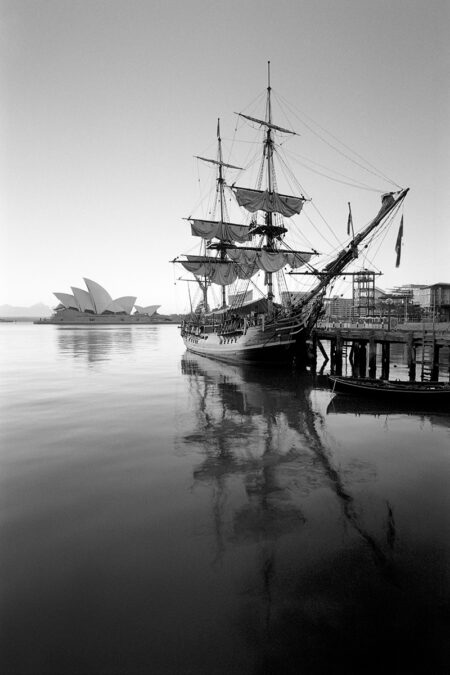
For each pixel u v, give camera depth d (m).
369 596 6.97
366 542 8.75
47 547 8.55
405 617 6.46
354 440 16.44
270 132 46.56
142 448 15.48
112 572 7.64
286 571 7.68
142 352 64.00
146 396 26.55
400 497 11.09
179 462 13.93
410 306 60.25
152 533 9.13
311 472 12.98
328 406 22.92
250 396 26.34
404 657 5.72
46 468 13.34
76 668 5.55
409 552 8.34
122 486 11.85
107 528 9.38
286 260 46.38
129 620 6.39
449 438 16.62
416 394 22.73
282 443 16.08
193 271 59.03
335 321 64.44
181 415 21.02
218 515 10.02
